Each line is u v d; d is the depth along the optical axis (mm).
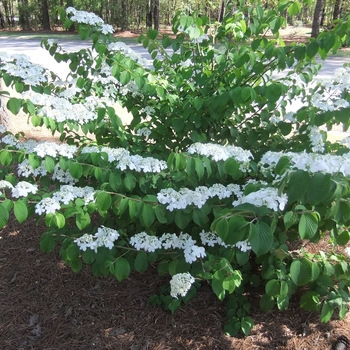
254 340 2213
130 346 2197
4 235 3266
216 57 2521
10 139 2395
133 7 23172
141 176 2127
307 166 1365
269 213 1562
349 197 1693
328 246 3043
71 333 2297
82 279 2725
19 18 25812
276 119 2666
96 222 3121
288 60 2297
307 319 2338
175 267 2064
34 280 2725
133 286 2648
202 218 1885
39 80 2279
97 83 2578
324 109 2150
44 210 1762
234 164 1814
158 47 2857
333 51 2125
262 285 2605
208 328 2295
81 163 1988
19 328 2330
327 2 20000
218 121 2525
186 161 1825
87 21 2443
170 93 2580
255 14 2568
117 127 2408
